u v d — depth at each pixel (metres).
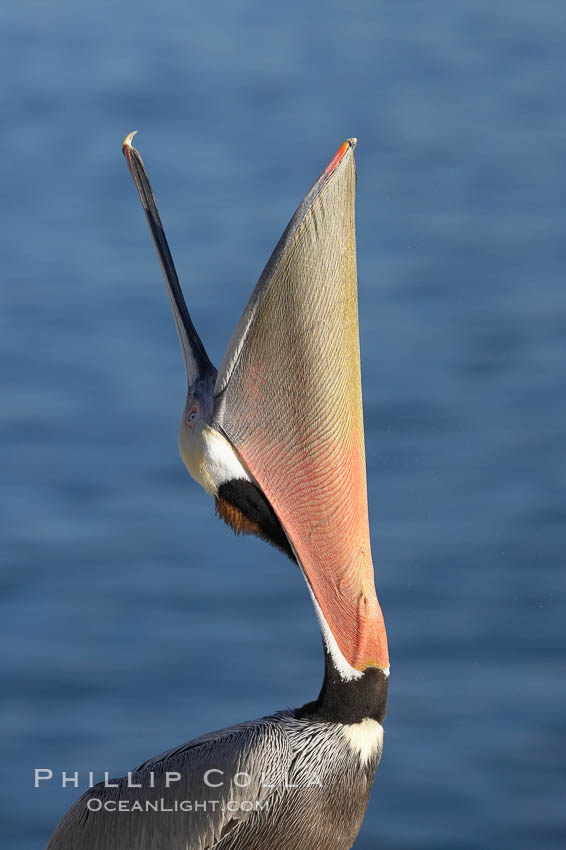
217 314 40.25
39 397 35.41
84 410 34.56
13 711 21.03
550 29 75.88
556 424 31.42
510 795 18.61
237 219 49.44
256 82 70.38
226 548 26.58
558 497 27.39
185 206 51.56
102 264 46.22
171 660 22.38
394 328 37.84
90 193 54.62
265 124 63.12
